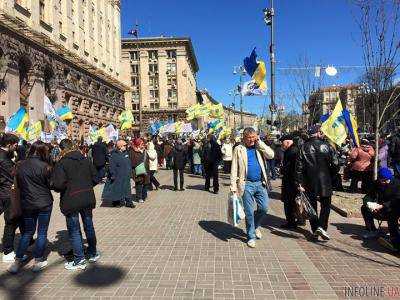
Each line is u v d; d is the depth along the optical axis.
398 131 15.11
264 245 7.98
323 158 8.16
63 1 45.19
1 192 7.10
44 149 6.93
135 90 101.56
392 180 7.47
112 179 12.51
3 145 7.31
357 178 13.43
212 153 15.79
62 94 42.66
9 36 31.77
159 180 21.16
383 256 7.23
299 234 8.85
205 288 5.77
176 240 8.40
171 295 5.54
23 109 17.94
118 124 65.19
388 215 7.38
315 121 34.94
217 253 7.46
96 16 57.62
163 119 99.06
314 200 8.33
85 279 6.22
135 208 12.42
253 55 18.83
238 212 7.87
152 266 6.76
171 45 100.38
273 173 19.25
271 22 22.31
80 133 48.12
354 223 9.77
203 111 33.72
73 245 6.69
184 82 100.44
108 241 8.39
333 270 6.50
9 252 7.22
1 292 5.77
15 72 32.69
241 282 5.99
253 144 8.09
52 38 41.28
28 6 36.19
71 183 6.70
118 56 69.88
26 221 6.71
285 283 5.95
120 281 6.10
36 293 5.71
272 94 22.77
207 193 15.77
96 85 55.38
